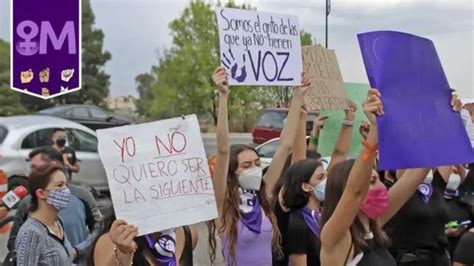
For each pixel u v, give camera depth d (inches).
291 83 195.0
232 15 182.9
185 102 1425.9
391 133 117.6
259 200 159.8
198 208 115.0
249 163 154.5
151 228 111.7
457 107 133.8
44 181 143.5
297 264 156.7
